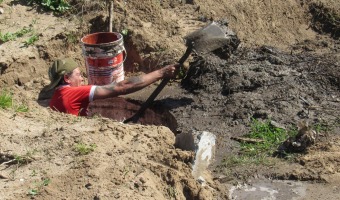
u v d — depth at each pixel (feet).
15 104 11.53
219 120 12.57
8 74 14.15
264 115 12.41
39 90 14.15
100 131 10.08
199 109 13.12
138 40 15.12
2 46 14.73
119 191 8.47
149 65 14.98
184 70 14.53
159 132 10.32
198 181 9.58
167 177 9.06
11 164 9.18
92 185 8.60
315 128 11.81
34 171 8.95
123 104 14.03
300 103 12.80
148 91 14.29
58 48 15.10
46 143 9.61
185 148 9.89
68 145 9.52
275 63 14.40
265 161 10.80
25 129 10.09
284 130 11.82
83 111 12.24
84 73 15.14
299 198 9.74
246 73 13.89
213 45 12.91
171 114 13.08
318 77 13.65
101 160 9.18
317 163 10.50
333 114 12.35
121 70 13.87
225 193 9.80
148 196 8.50
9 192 8.51
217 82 13.92
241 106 12.86
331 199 9.65
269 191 9.96
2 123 10.21
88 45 13.34
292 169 10.45
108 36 13.98
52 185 8.64
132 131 10.27
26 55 14.51
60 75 12.21
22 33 15.17
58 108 12.04
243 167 10.68
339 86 13.39
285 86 13.35
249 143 11.55
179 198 8.87
